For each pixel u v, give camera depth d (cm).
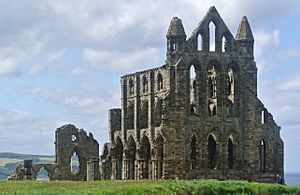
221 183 11669
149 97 16088
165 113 15112
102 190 9212
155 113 15838
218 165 15575
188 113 15300
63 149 18188
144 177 16238
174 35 15238
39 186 10869
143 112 16525
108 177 17375
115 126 17625
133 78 16875
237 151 15775
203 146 15425
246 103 15875
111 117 17625
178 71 15138
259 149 16012
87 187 10375
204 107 15500
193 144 15525
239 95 15900
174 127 15088
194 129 15338
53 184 11594
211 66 15700
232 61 15825
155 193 9981
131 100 16962
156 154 15412
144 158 16275
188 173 15200
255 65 15988
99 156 18625
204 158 15412
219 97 15688
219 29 15750
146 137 16150
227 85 15888
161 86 15800
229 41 15875
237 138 15800
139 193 9681
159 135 15325
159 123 15762
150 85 16100
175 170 15075
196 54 15438
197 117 15400
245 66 15900
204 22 15600
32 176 17588
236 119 15812
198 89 15475
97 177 17588
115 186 10300
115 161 17262
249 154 15812
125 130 17012
